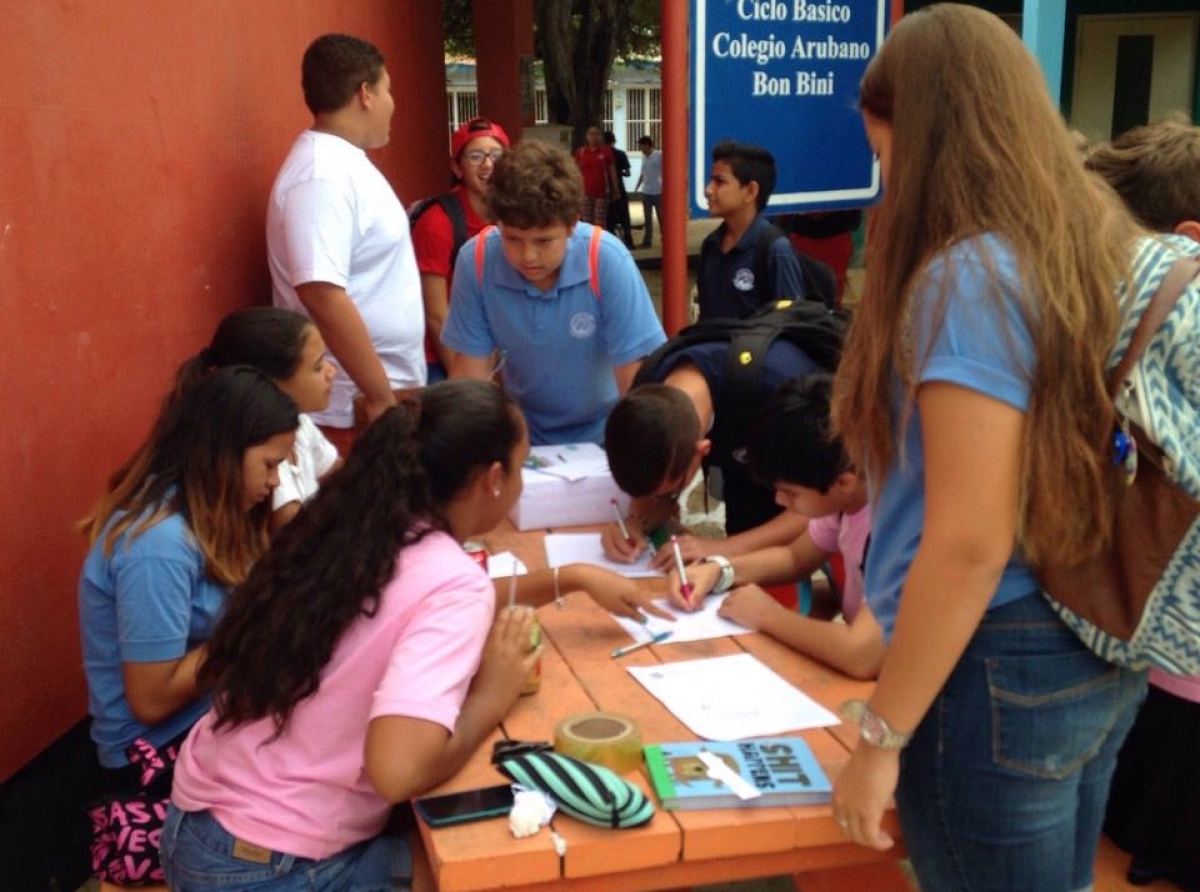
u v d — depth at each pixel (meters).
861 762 1.61
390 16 6.81
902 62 1.57
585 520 3.12
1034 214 1.47
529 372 3.52
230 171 4.16
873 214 1.62
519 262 3.21
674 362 3.02
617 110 40.72
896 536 1.66
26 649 2.92
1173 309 1.49
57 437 3.04
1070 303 1.45
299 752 1.96
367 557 1.92
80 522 2.61
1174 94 13.02
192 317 3.82
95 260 3.21
